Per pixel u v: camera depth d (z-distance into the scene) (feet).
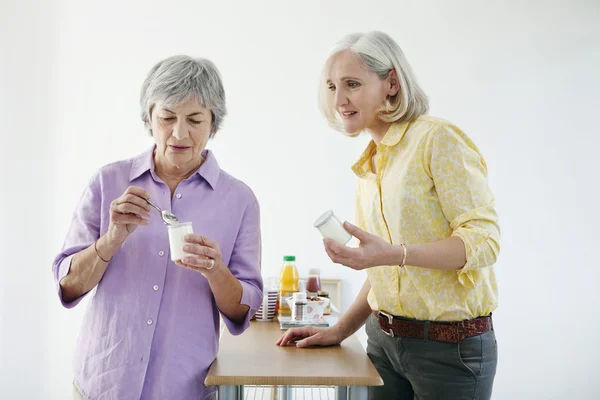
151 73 4.70
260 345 5.81
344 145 12.47
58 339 12.00
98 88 12.31
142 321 4.62
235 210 5.02
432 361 4.99
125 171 4.96
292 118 12.49
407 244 4.95
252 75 12.50
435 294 4.93
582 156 12.35
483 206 4.76
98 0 12.35
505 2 12.49
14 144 12.14
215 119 4.89
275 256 12.39
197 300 4.78
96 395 4.59
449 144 4.78
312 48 12.50
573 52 12.42
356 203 5.86
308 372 4.84
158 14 12.41
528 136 12.39
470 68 12.44
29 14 12.25
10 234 12.04
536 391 12.21
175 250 4.45
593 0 12.42
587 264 12.29
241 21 12.49
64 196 12.17
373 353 5.67
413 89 5.12
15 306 11.96
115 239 4.44
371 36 5.11
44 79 12.24
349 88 5.14
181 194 4.89
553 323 12.26
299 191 12.46
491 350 5.01
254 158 12.47
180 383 4.64
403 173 4.96
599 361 12.17
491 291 5.06
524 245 12.32
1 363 11.88
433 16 12.46
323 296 8.34
